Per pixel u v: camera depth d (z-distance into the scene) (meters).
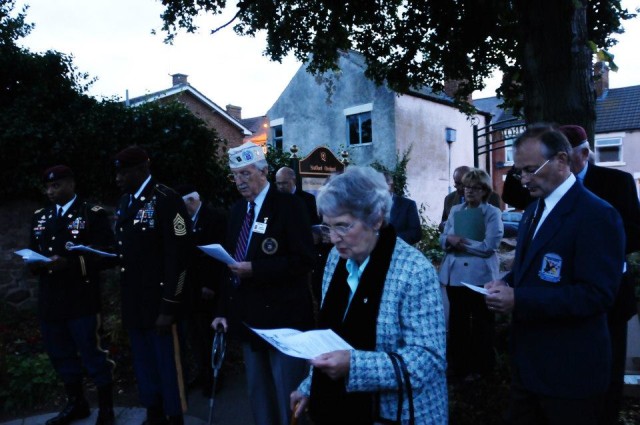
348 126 17.34
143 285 3.25
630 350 3.88
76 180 7.16
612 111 25.33
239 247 3.03
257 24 7.80
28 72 7.44
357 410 1.70
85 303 3.71
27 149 6.79
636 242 2.49
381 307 1.69
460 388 3.98
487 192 4.21
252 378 2.95
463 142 19.17
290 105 19.06
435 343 1.64
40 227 3.83
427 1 7.08
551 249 2.01
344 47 8.10
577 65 4.11
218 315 3.16
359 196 1.67
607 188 2.56
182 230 3.24
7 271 6.84
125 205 3.38
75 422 3.87
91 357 3.74
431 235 10.45
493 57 7.44
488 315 4.12
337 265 1.91
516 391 2.20
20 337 5.91
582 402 1.95
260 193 3.00
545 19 4.13
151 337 3.30
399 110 16.20
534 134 2.07
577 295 1.88
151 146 7.36
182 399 3.29
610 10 5.86
